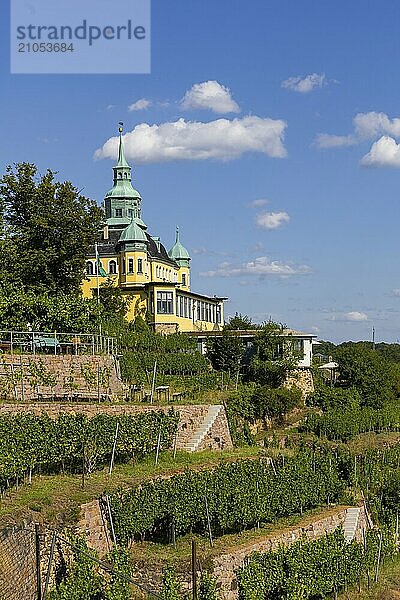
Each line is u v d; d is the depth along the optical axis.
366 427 57.28
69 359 43.16
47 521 26.94
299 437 50.81
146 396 45.00
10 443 30.88
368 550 36.81
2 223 53.16
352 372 63.62
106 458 35.62
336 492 40.50
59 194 54.72
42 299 48.41
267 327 59.75
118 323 56.62
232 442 44.97
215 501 32.59
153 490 31.44
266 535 33.38
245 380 57.28
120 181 98.00
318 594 32.34
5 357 40.66
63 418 34.53
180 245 98.44
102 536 29.45
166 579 26.78
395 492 44.12
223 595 29.53
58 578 25.89
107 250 82.81
